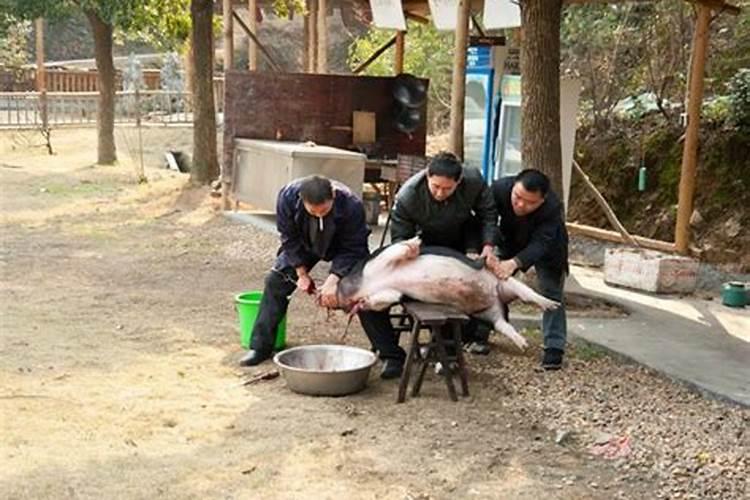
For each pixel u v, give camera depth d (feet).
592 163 38.09
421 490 13.58
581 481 14.14
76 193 44.55
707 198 33.65
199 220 36.94
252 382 18.07
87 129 73.82
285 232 18.13
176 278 27.37
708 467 14.65
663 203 34.91
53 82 87.35
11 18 59.57
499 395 17.62
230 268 28.81
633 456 15.02
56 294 25.04
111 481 13.50
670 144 35.83
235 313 23.47
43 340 20.56
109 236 33.91
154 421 15.88
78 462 14.11
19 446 14.60
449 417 16.46
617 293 27.12
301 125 37.70
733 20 39.06
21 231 34.73
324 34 39.09
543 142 23.47
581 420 16.47
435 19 38.14
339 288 17.79
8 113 72.49
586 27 41.47
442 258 17.48
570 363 19.62
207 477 13.75
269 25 88.48
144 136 65.46
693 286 27.61
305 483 13.67
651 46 39.63
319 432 15.57
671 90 38.34
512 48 33.63
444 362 17.19
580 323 22.88
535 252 17.84
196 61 44.68
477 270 17.49
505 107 32.68
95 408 16.39
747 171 33.37
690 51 37.83
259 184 34.63
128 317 22.86
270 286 19.11
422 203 17.87
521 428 16.14
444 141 52.85
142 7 51.11
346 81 38.11
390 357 18.48
